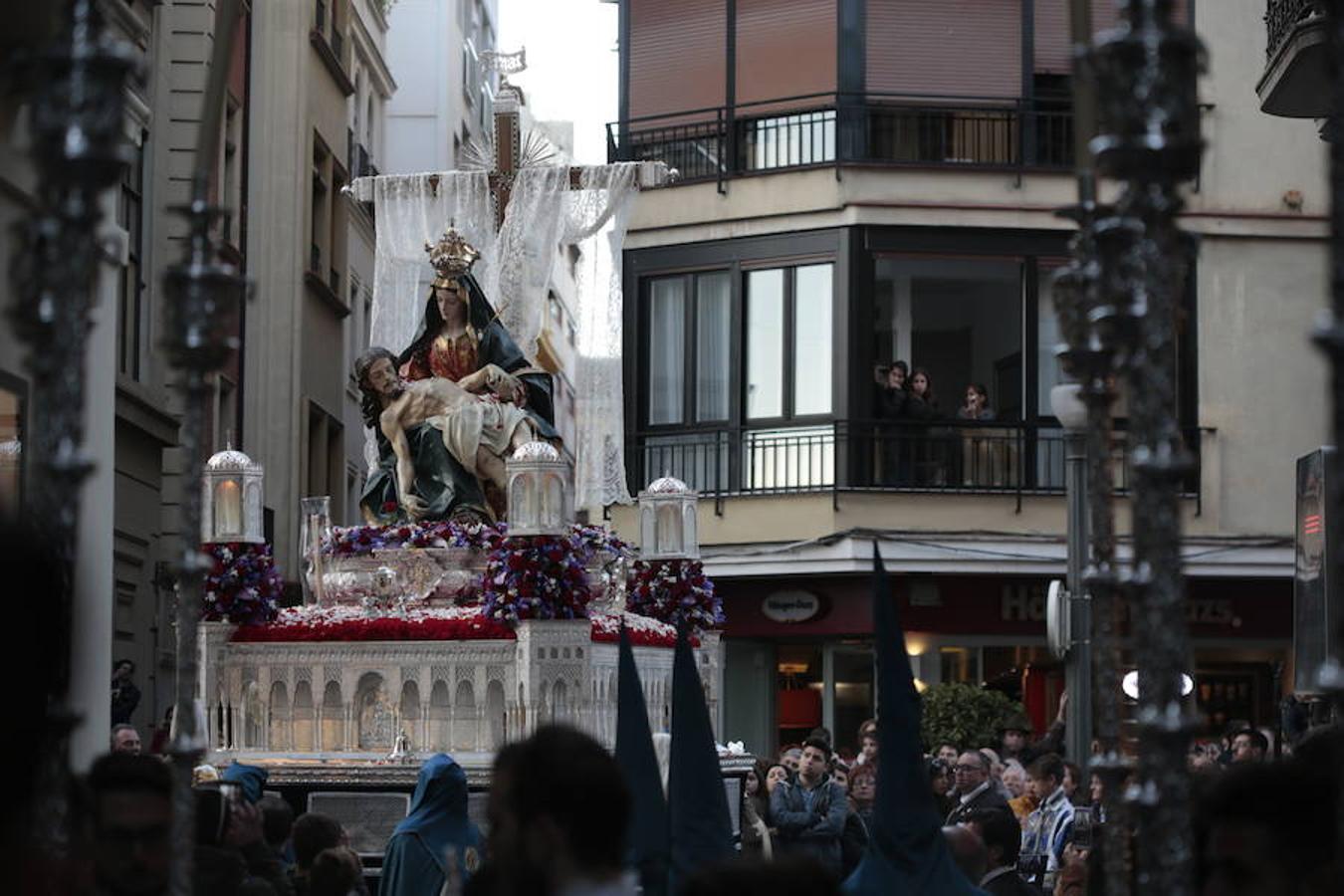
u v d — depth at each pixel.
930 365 37.06
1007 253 37.09
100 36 5.44
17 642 4.91
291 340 39.41
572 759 6.33
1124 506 35.28
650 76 39.12
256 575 20.94
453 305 23.08
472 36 62.31
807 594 37.19
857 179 36.88
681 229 38.34
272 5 39.62
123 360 29.75
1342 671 5.16
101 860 7.74
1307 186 37.34
